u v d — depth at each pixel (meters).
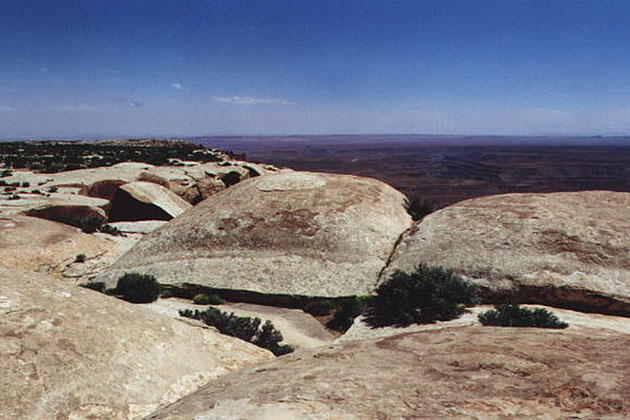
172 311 17.72
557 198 25.05
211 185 55.44
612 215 22.06
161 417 3.21
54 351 4.18
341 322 17.88
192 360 5.19
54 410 3.66
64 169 58.47
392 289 17.62
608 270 18.27
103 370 4.30
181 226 26.45
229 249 23.72
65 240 25.17
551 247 19.92
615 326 15.56
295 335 16.67
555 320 14.72
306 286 20.44
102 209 36.88
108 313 5.15
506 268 19.19
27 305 4.58
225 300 20.47
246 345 6.12
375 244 23.69
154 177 51.31
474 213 24.03
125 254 25.38
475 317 16.14
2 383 3.65
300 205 26.31
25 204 32.59
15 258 21.62
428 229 23.66
